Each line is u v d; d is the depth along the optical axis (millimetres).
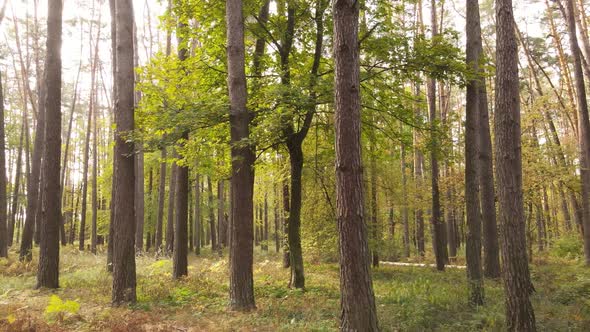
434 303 9109
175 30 12406
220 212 28953
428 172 25281
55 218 11633
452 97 35156
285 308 8859
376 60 11422
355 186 5879
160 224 24656
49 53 11906
